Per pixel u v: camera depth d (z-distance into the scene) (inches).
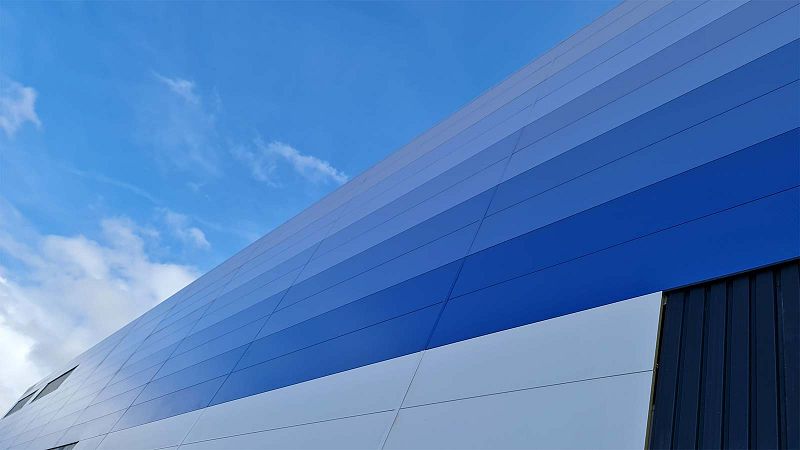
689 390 150.6
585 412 165.6
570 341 198.8
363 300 390.0
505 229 319.3
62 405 943.7
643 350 171.5
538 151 378.3
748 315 158.2
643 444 144.9
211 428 383.9
